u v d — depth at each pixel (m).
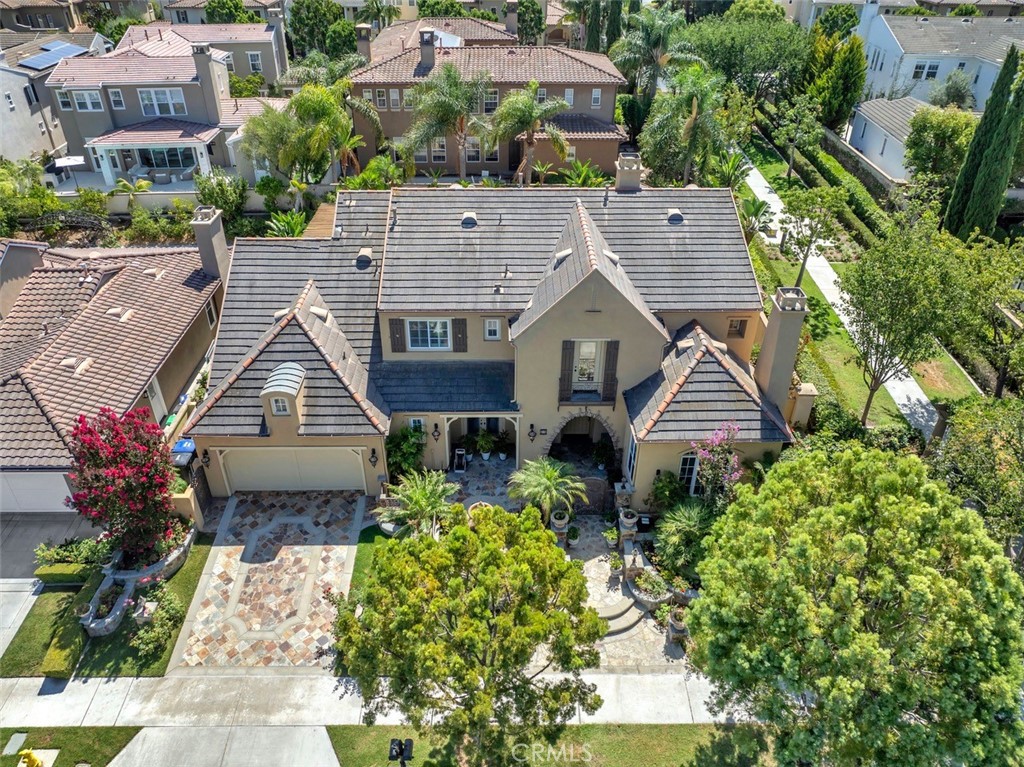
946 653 15.50
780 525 18.77
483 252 29.67
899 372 30.97
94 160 57.75
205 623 24.44
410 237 29.91
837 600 16.27
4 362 30.92
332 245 31.56
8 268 34.56
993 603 15.34
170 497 26.20
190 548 26.88
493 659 16.86
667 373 27.77
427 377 29.34
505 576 16.67
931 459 26.75
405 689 17.19
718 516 25.50
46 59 63.25
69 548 26.06
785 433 26.28
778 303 26.09
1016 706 15.17
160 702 22.22
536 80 55.03
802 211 39.66
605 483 28.52
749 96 66.75
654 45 59.88
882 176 52.56
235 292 30.69
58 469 26.22
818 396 31.80
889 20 69.75
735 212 31.09
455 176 58.06
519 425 29.19
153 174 55.50
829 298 41.44
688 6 96.69
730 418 26.38
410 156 50.44
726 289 29.34
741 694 18.33
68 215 48.59
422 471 29.81
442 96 48.09
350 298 30.67
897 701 15.42
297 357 27.89
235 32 72.88
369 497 29.20
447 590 17.02
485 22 73.12
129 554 26.02
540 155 55.88
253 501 28.94
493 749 17.27
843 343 38.06
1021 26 68.56
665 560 25.45
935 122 49.19
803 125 55.25
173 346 32.56
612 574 26.03
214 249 36.72
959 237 43.66
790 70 66.19
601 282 25.81
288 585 25.62
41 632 24.03
